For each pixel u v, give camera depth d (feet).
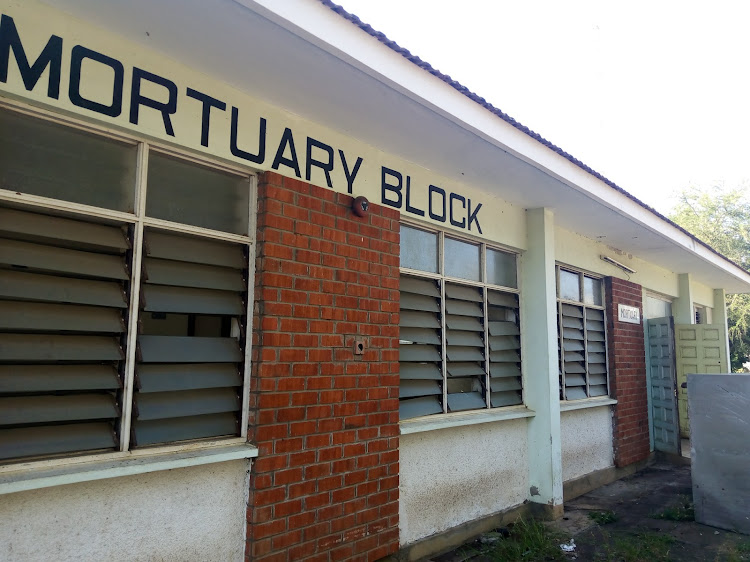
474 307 18.66
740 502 18.38
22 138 9.29
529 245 21.06
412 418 15.58
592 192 19.15
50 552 8.72
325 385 12.68
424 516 15.42
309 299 12.60
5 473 8.52
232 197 12.13
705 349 34.35
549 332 20.25
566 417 22.95
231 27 9.71
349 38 10.53
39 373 9.14
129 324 10.11
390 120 13.39
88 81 9.60
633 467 27.61
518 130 15.33
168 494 10.16
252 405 11.53
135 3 9.10
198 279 11.28
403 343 15.85
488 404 18.54
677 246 27.43
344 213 13.74
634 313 29.40
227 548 10.93
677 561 15.79
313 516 12.10
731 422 18.88
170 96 10.73
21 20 8.91
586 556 15.85
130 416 10.01
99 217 9.96
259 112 12.29
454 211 17.65
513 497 18.94
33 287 9.18
